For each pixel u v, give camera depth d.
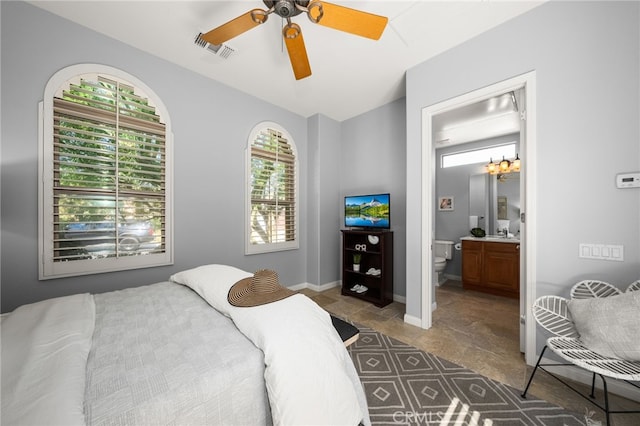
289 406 0.83
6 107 1.72
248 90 3.09
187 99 2.62
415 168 2.52
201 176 2.72
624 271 1.52
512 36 1.92
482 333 2.36
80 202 2.00
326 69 2.62
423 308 2.47
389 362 1.89
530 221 1.84
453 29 2.04
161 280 2.42
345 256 3.61
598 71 1.60
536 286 1.82
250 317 1.12
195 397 0.77
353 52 2.33
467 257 3.81
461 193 4.42
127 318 1.25
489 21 1.95
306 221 3.92
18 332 1.01
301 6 1.35
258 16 1.39
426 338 2.27
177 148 2.54
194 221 2.66
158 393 0.75
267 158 3.42
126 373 0.83
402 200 3.33
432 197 2.64
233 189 3.01
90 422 0.64
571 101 1.69
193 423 0.76
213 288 1.47
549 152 1.76
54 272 1.87
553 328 1.67
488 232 4.17
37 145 1.83
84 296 1.46
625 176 1.51
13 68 1.75
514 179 3.96
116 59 2.18
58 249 1.89
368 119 3.72
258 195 3.29
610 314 1.32
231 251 2.98
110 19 1.96
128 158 2.25
